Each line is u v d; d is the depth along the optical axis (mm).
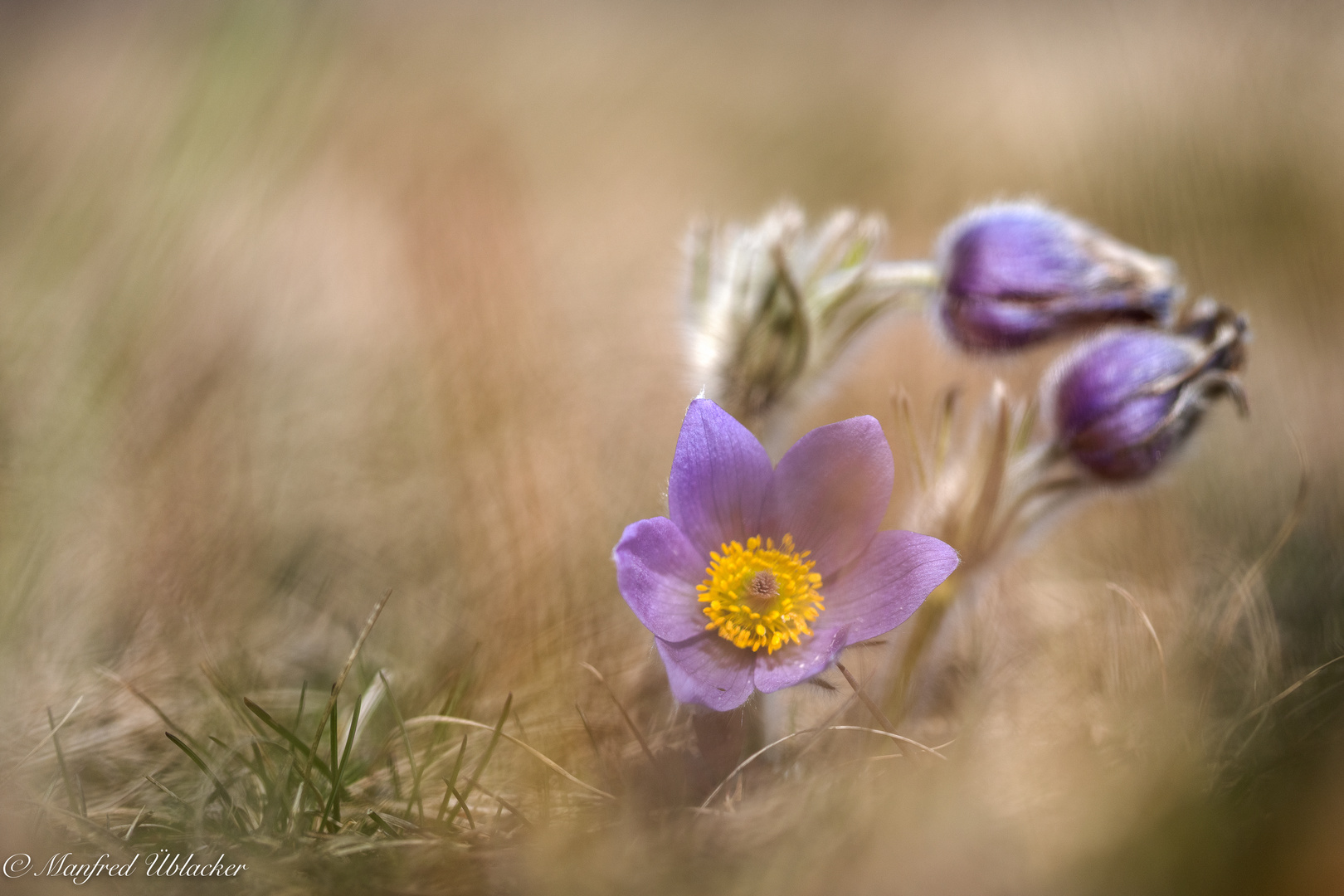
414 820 1057
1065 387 1087
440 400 1186
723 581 1052
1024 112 1928
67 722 1090
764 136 2197
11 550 1119
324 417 1222
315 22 1374
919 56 2525
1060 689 1101
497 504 1144
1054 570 1162
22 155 1348
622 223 1779
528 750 1060
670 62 2555
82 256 1205
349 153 1768
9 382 1174
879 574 1054
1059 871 1034
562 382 1203
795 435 1188
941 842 1038
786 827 1045
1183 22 1435
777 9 2854
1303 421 1203
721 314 1109
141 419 1182
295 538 1173
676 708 1084
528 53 2504
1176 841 1034
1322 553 1140
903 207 1855
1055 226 1090
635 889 1034
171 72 1293
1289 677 1089
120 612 1132
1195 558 1146
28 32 1828
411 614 1146
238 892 1036
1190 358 1080
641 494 1173
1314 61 1389
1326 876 1030
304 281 1446
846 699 1093
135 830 1054
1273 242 1306
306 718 1096
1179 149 1316
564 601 1115
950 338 1104
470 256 1221
